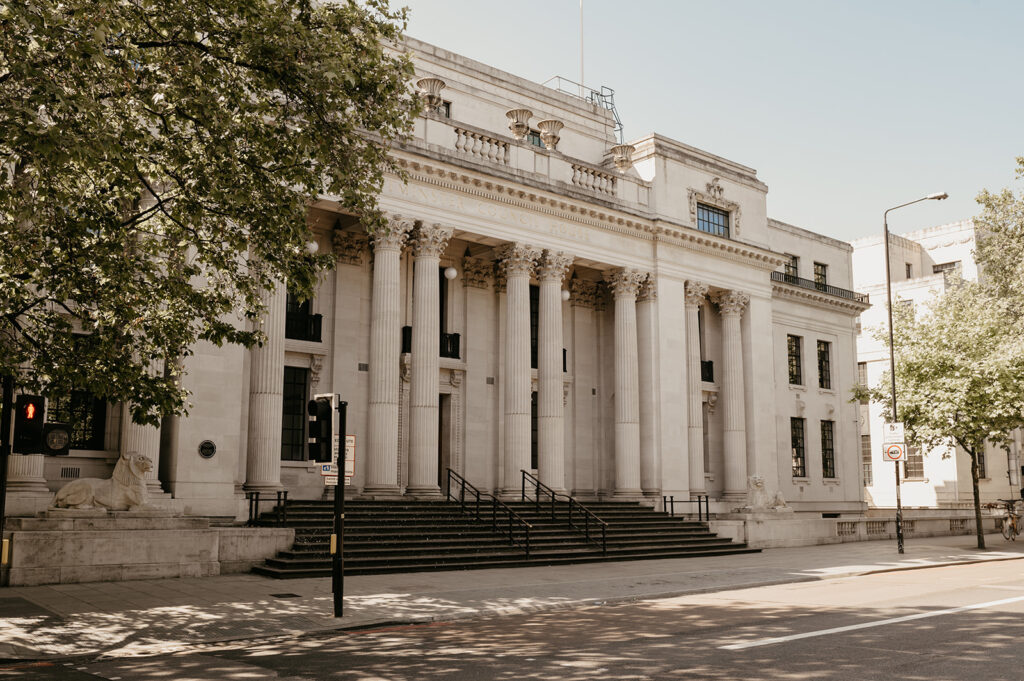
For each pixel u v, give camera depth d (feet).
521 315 105.81
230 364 82.33
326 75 46.52
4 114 40.93
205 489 79.05
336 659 38.11
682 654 38.37
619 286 117.80
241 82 53.26
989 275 162.40
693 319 124.06
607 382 123.65
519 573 74.18
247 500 82.53
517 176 106.01
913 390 116.67
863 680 32.65
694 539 100.27
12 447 43.01
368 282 103.71
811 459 148.77
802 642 41.14
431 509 89.66
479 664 36.52
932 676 33.35
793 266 155.84
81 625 45.65
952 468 184.34
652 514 107.96
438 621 49.96
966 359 113.70
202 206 51.98
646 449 116.57
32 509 68.95
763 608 54.54
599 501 112.16
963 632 43.83
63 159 38.68
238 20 53.57
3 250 46.32
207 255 53.57
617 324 117.80
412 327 99.55
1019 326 137.90
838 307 159.74
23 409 43.09
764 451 130.62
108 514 65.51
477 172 101.04
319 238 100.58
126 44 46.85
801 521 113.19
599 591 62.44
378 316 94.58
